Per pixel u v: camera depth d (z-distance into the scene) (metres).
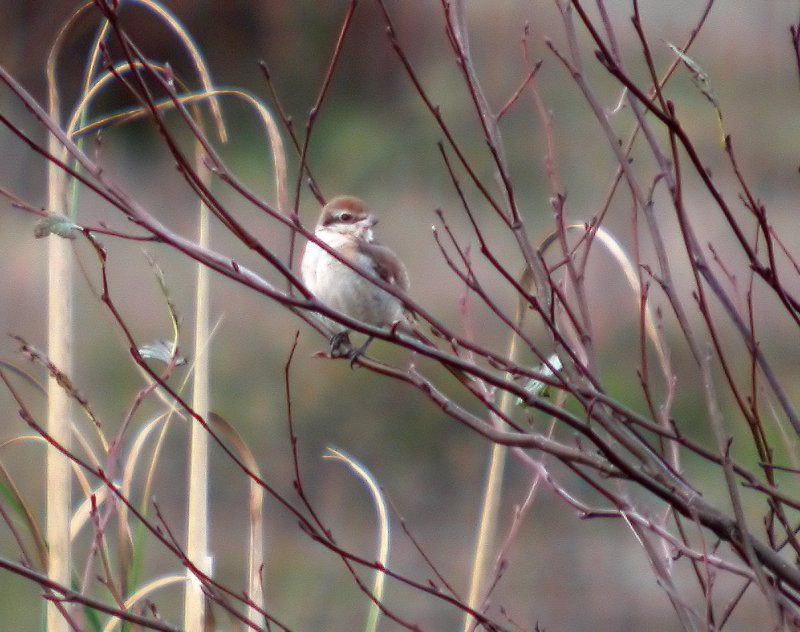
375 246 7.73
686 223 4.58
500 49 19.05
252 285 4.37
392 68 25.91
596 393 4.55
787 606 4.62
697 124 21.19
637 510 5.18
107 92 24.34
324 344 16.42
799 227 19.02
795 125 21.50
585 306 4.96
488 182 21.88
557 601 12.10
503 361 4.61
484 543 5.66
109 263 17.48
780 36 23.16
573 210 20.05
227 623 6.38
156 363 10.31
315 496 14.56
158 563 12.38
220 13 25.95
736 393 4.74
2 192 4.38
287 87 26.00
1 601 10.69
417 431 15.62
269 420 15.57
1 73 4.15
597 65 21.25
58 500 5.50
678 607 4.64
